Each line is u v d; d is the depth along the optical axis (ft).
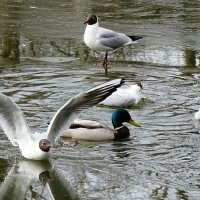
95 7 97.60
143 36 81.87
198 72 67.26
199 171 42.22
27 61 69.41
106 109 54.60
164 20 90.43
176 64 70.18
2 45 75.66
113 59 72.08
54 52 73.67
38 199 38.27
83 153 45.16
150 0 103.35
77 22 88.07
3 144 46.14
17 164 42.88
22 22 86.74
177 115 53.31
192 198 38.11
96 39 69.05
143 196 38.42
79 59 71.36
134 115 53.16
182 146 46.57
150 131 49.67
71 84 61.26
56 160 43.70
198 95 58.90
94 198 38.14
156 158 44.34
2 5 96.73
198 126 50.72
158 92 59.57
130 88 56.70
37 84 60.75
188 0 103.96
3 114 41.93
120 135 48.29
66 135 48.24
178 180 40.78
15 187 39.81
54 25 85.87
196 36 82.43
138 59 72.08
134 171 42.16
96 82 62.23
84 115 52.80
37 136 43.68
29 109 53.36
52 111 53.11
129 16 92.48
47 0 102.01
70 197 38.37
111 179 40.86
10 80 61.72
